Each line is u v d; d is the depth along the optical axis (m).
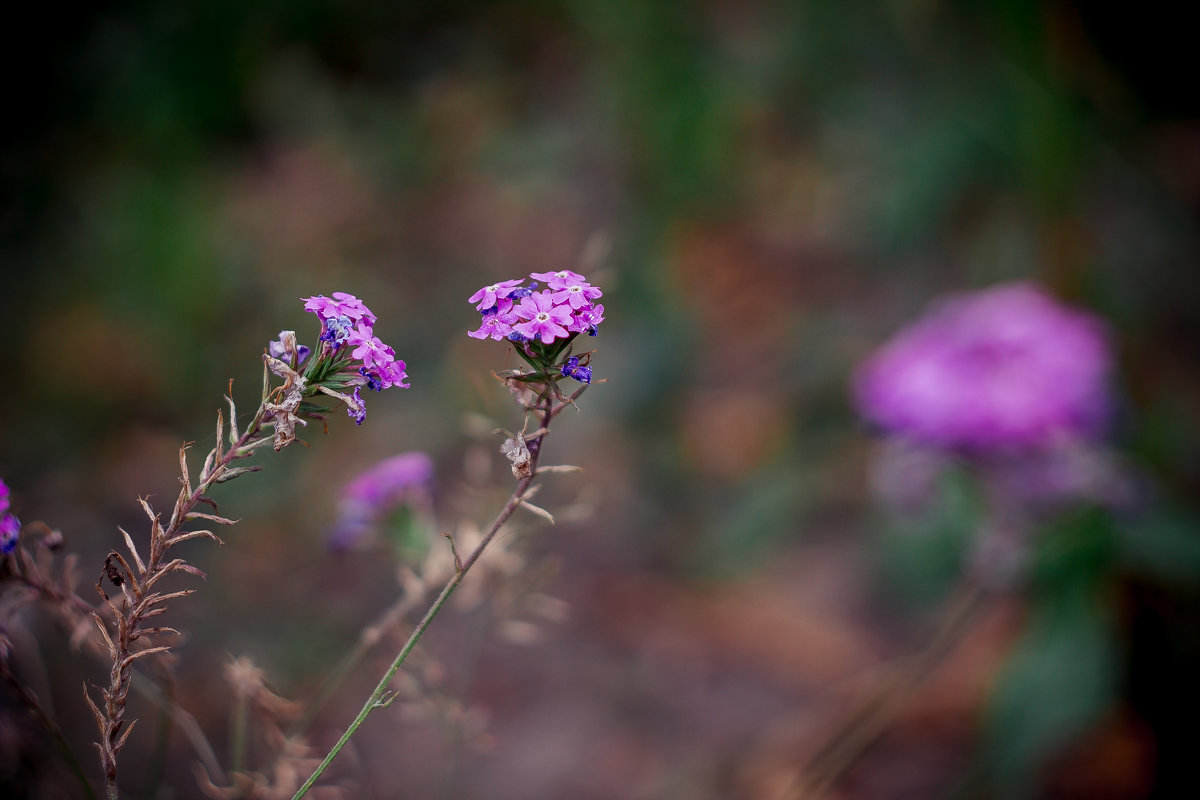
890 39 2.05
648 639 1.25
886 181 1.84
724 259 1.99
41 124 2.30
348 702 1.06
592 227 2.03
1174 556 0.95
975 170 1.68
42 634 0.87
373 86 2.55
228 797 0.54
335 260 2.01
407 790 0.95
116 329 1.80
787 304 1.85
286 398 0.44
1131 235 1.55
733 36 2.33
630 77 2.06
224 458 0.45
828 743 0.88
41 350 1.77
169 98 2.24
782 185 2.07
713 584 1.36
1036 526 0.88
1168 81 1.68
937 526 1.10
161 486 1.49
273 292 1.89
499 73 2.52
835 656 1.23
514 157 2.23
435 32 2.66
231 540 1.35
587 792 1.01
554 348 0.45
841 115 2.07
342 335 0.44
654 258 1.88
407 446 1.54
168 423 1.67
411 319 1.87
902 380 0.89
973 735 1.09
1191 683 1.03
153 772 0.53
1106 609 0.97
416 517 0.61
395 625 0.56
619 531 1.45
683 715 1.13
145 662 0.61
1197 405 1.29
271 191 2.20
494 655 1.18
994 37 1.55
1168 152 1.68
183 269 1.80
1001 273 1.55
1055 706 0.92
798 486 1.42
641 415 1.65
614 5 2.08
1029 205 1.41
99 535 1.34
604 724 1.11
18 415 1.62
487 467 0.61
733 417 1.65
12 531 0.48
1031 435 0.81
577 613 1.28
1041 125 1.27
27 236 2.06
